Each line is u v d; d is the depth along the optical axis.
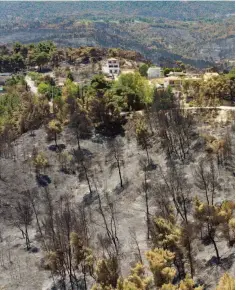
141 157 110.81
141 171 104.75
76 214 91.38
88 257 68.12
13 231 89.06
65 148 120.25
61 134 125.94
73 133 125.38
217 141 101.81
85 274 71.31
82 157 114.00
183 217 78.88
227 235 68.81
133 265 70.69
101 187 103.75
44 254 77.31
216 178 90.56
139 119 125.19
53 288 70.94
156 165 105.44
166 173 99.88
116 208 94.06
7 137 124.75
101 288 60.38
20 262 78.75
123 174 106.12
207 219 70.81
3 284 73.06
